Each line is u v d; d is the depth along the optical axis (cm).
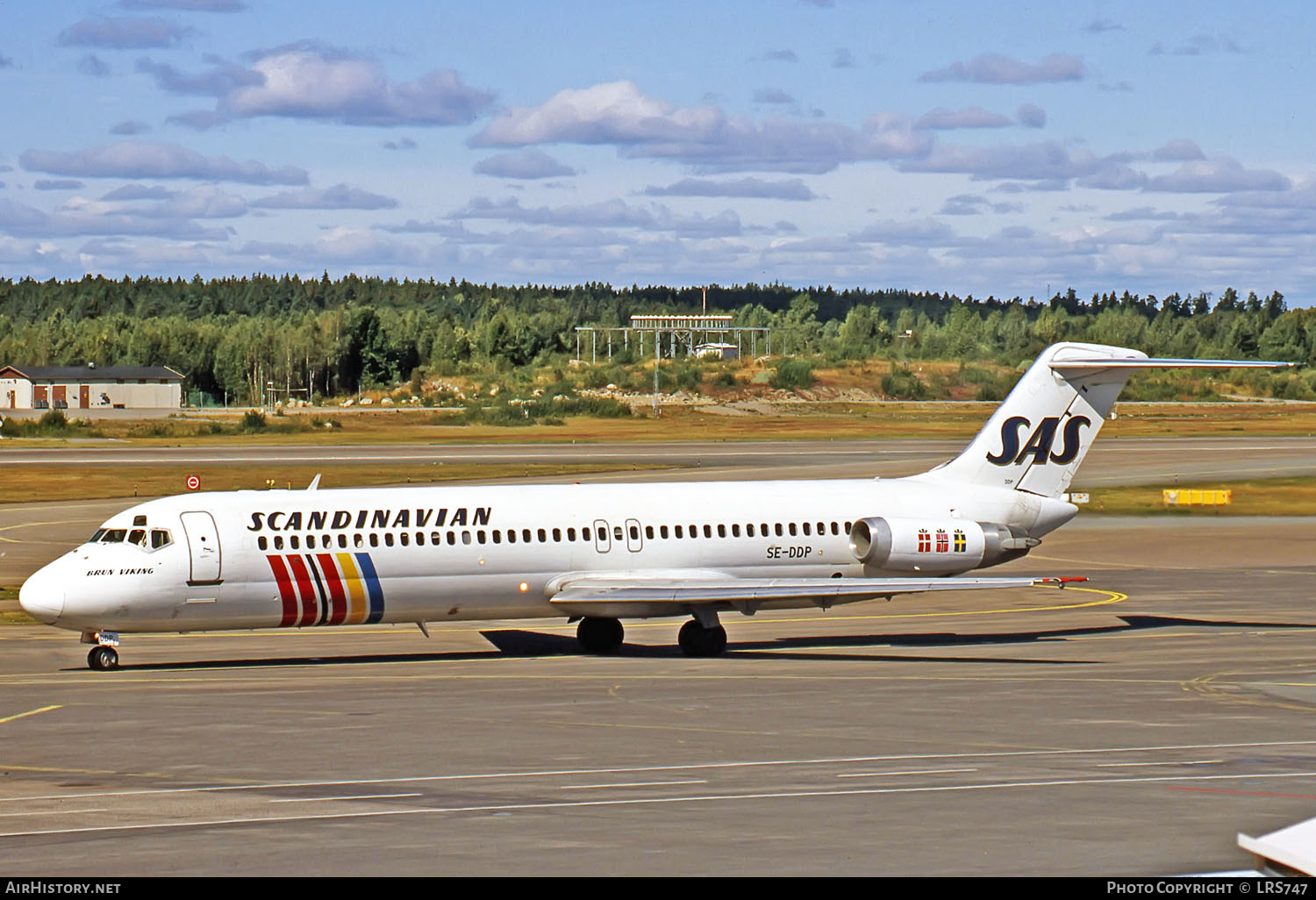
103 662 10256
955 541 12044
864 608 14338
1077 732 7506
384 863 4838
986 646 11569
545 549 11075
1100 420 12925
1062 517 12825
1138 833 5247
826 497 12056
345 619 10750
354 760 6756
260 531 10469
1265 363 12144
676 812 5606
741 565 11638
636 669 10150
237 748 7062
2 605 13938
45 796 5969
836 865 4803
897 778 6294
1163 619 13138
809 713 8144
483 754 6906
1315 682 9412
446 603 10919
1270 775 6362
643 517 11438
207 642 11919
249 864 4831
